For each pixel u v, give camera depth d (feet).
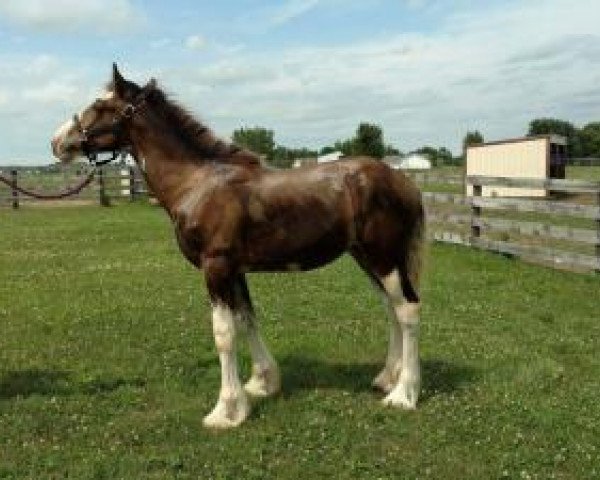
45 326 34.99
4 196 105.70
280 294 41.81
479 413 23.68
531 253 51.80
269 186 23.11
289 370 28.25
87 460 20.62
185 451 21.29
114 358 30.07
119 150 24.54
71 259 56.29
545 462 20.42
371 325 34.88
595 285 43.86
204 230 22.93
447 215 61.21
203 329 34.32
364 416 23.56
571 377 27.50
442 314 36.88
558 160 121.29
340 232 23.47
